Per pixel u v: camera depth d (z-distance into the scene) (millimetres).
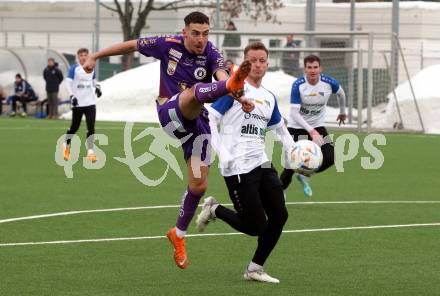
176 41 17891
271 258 19172
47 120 67250
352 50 60094
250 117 17422
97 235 21578
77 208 25922
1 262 18359
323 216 25047
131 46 18047
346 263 18672
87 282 16719
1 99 74562
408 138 55812
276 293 16062
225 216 17484
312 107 28234
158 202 27453
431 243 20984
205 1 98938
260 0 93312
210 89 15898
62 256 19047
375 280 17141
